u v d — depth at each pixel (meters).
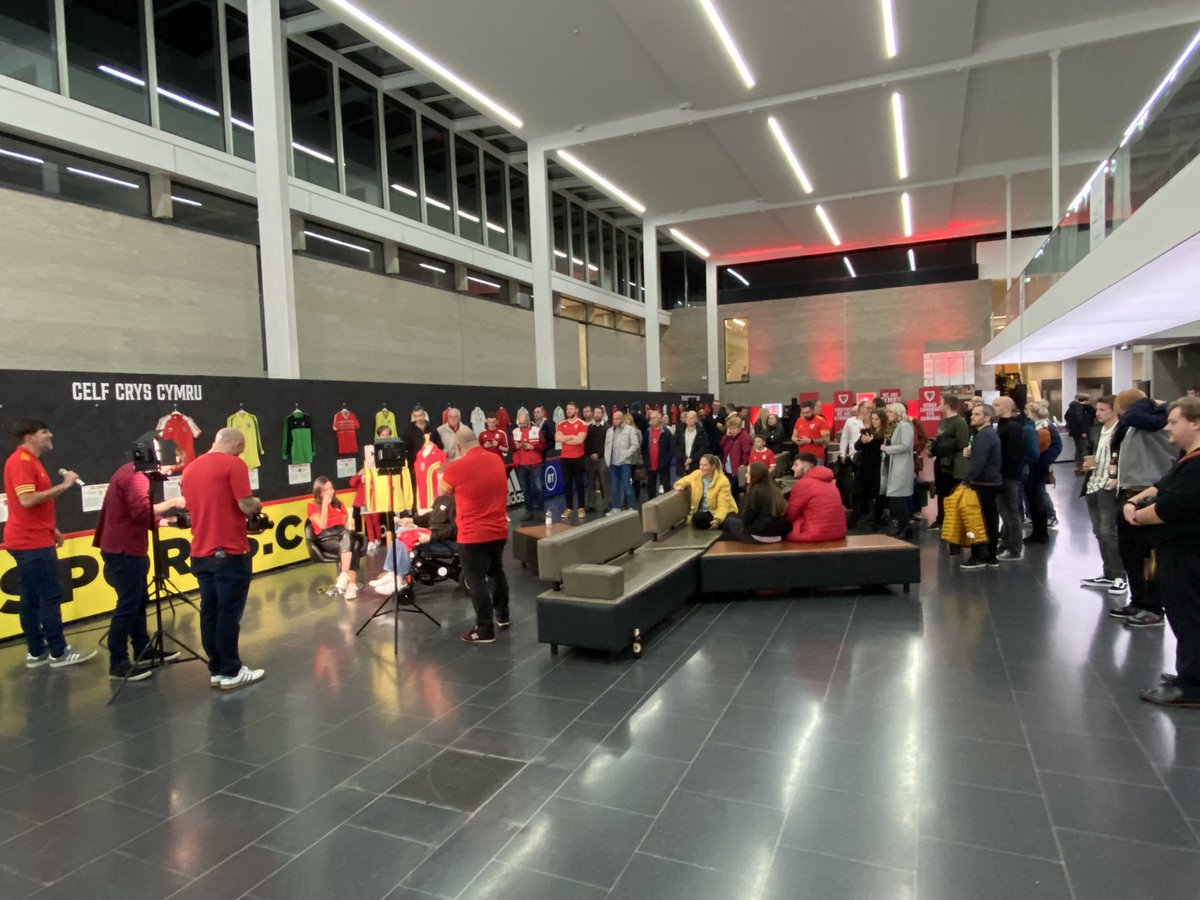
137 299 8.89
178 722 3.90
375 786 3.11
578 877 2.42
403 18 9.91
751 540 6.49
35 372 5.71
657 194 18.91
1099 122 14.55
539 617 4.77
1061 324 11.30
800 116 13.41
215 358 9.96
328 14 10.75
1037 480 8.00
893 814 2.74
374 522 8.70
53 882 2.51
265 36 8.66
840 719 3.63
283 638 5.41
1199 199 5.36
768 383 26.16
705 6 9.60
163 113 9.44
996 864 2.41
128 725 3.87
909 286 24.17
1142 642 4.64
